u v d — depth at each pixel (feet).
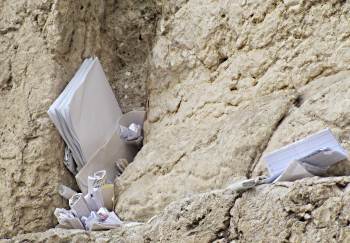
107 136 25.11
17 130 24.86
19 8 25.86
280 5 22.48
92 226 22.13
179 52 24.71
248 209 18.76
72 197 23.66
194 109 23.68
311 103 20.43
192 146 22.65
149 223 20.77
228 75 23.24
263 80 22.36
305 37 21.88
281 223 18.15
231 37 23.43
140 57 27.14
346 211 17.38
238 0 23.41
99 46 26.73
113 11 27.48
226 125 22.26
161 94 24.97
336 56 21.15
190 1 24.85
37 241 22.30
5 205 24.48
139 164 23.66
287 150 19.25
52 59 25.07
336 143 18.69
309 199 17.90
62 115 24.17
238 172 21.01
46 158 24.34
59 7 25.29
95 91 25.20
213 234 19.25
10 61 25.61
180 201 20.13
